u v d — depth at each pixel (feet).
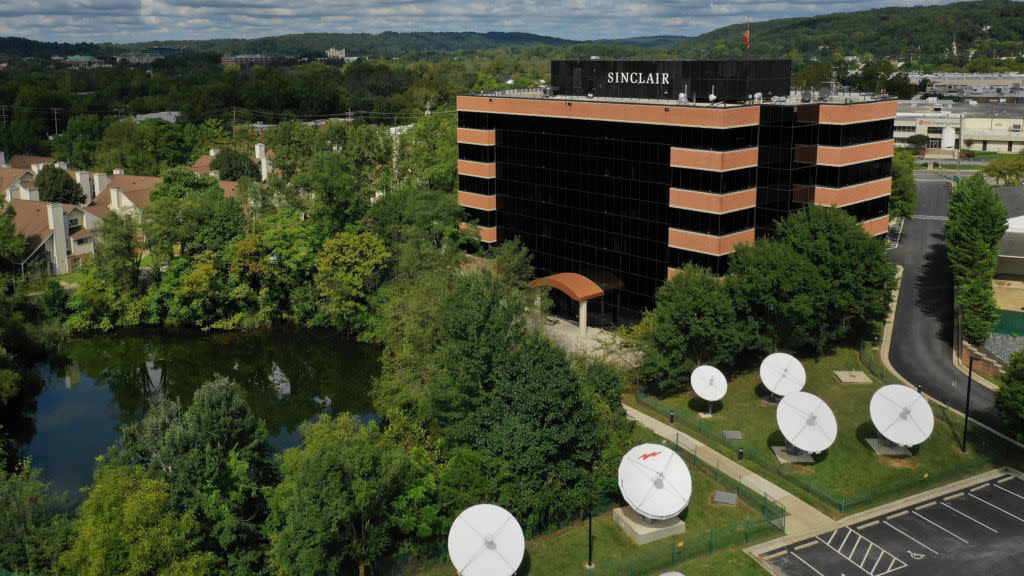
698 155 248.52
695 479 190.60
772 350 243.60
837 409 219.20
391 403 221.87
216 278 340.80
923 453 197.77
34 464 225.97
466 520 153.58
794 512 176.65
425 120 426.92
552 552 166.20
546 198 306.76
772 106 259.19
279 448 233.55
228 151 524.93
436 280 256.93
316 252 338.75
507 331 202.18
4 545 151.84
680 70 273.95
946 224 344.69
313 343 328.49
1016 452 197.26
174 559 151.12
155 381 294.87
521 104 306.76
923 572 154.51
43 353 318.45
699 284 229.66
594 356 249.14
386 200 338.34
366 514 156.76
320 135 504.43
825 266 239.50
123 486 153.48
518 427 171.73
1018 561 156.76
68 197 462.19
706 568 157.99
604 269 289.12
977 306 261.44
